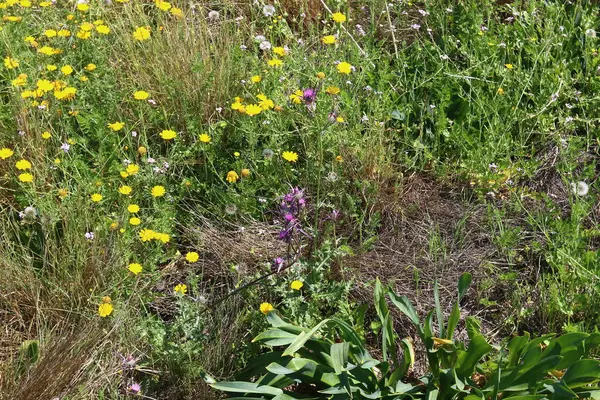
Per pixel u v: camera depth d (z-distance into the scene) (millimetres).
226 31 3941
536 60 3855
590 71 3930
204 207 3512
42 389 2881
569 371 2807
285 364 2889
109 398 2965
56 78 3662
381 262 3377
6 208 3387
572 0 4293
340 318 3072
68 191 3320
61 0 4094
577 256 3289
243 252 3355
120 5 4137
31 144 3398
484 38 4016
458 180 3650
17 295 3127
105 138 3463
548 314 3225
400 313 3240
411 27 4199
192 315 3037
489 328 3250
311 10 4328
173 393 2982
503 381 2846
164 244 3352
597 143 3766
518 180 3672
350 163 3553
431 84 3844
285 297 3084
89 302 3100
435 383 2908
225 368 3029
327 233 3305
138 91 3656
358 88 3805
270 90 3738
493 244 3447
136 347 3035
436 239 3400
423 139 3760
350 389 2807
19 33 3824
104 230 3211
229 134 3654
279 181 3521
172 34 3885
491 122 3768
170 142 3643
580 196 3549
